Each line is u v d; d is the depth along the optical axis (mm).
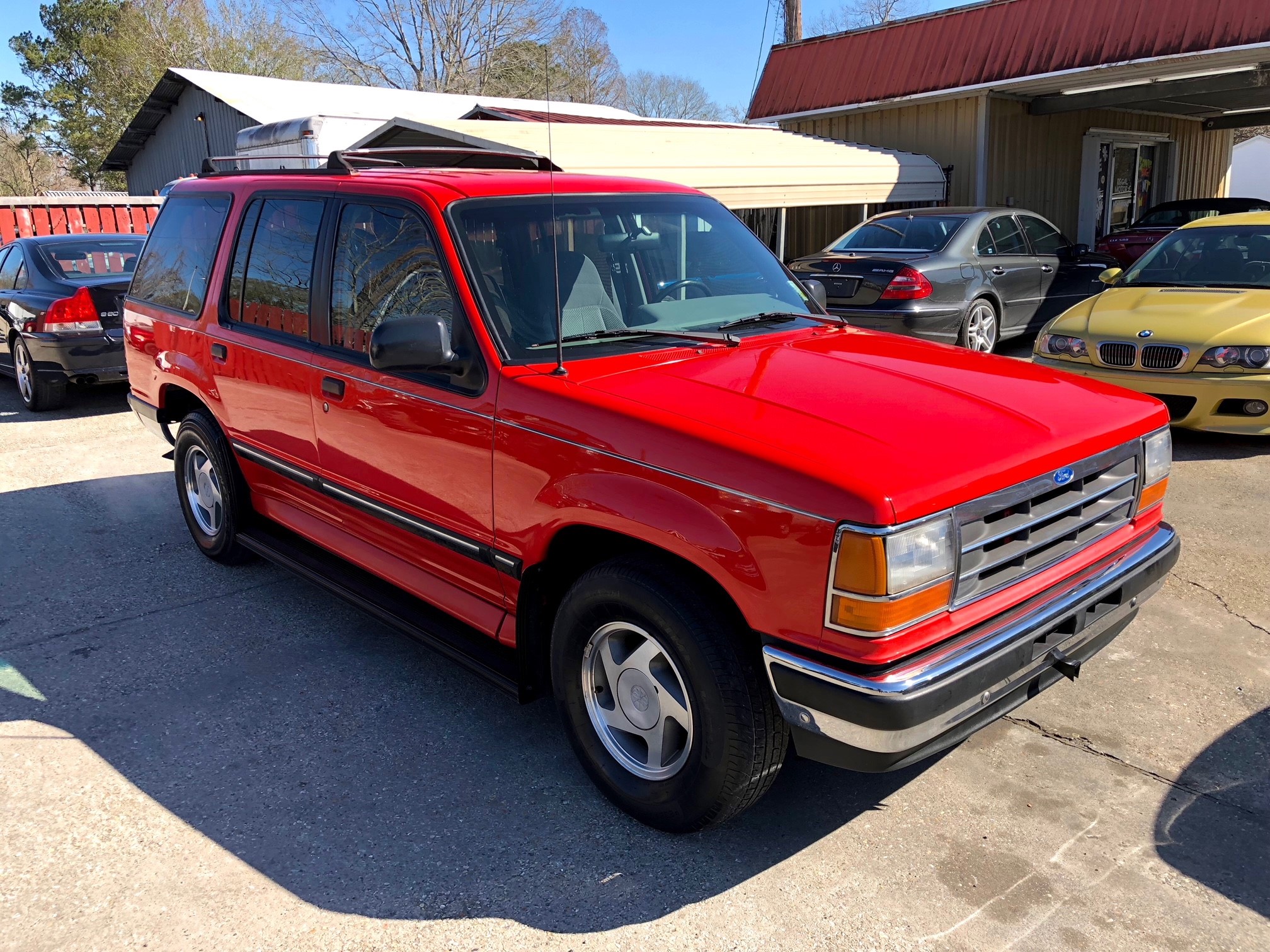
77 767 3521
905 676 2520
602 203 3930
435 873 2947
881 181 13836
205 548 5398
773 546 2576
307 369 4078
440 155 4719
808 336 3805
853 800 3301
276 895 2857
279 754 3596
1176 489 6246
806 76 16953
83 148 45594
